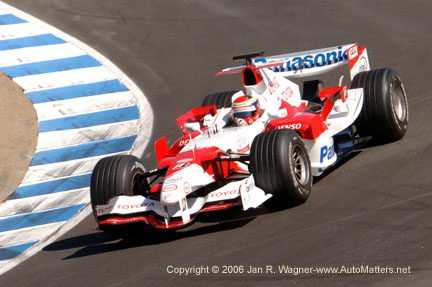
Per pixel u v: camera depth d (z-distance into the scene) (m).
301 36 61.62
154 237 33.56
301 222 30.55
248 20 66.25
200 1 71.62
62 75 60.38
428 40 55.94
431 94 46.09
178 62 61.19
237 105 34.69
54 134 52.22
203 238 31.42
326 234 28.53
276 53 59.28
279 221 31.25
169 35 66.00
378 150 38.44
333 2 67.06
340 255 26.28
